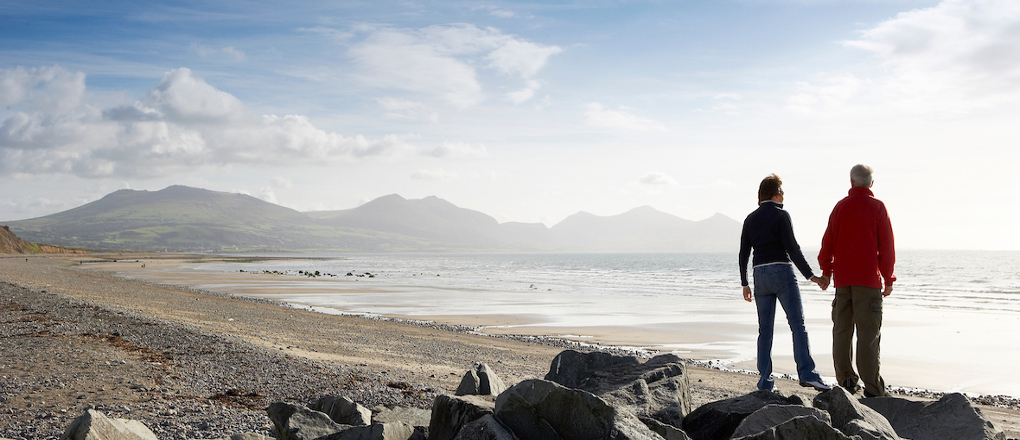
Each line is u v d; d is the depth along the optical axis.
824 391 6.04
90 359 12.40
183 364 12.60
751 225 6.93
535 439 4.55
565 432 4.50
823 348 19.78
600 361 6.98
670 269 107.25
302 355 15.73
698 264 140.62
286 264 142.88
